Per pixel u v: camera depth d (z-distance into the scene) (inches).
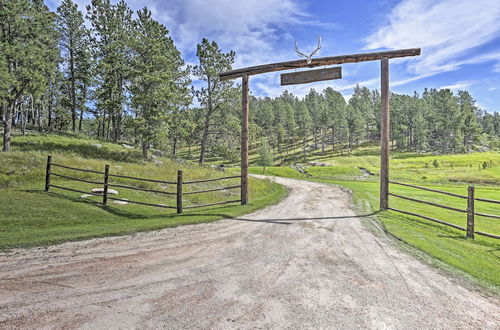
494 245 251.6
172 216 340.8
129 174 633.6
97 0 1337.4
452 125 3604.8
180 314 114.9
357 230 274.5
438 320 115.6
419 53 376.8
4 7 840.3
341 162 2751.0
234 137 1183.6
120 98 1311.5
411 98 4279.0
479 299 136.3
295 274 160.2
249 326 107.1
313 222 312.0
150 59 987.3
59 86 1530.5
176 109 1104.8
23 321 107.6
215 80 1165.7
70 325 105.6
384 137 396.2
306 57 420.2
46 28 1001.5
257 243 223.3
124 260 179.9
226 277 154.3
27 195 364.5
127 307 119.9
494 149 3764.8
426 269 173.2
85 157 825.5
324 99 5644.7
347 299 131.3
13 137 916.6
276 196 599.2
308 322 110.7
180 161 1175.6
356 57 399.5
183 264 173.9
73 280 147.2
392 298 133.8
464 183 1517.0
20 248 199.8
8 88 744.3
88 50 1439.5
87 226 275.1
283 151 3917.3
